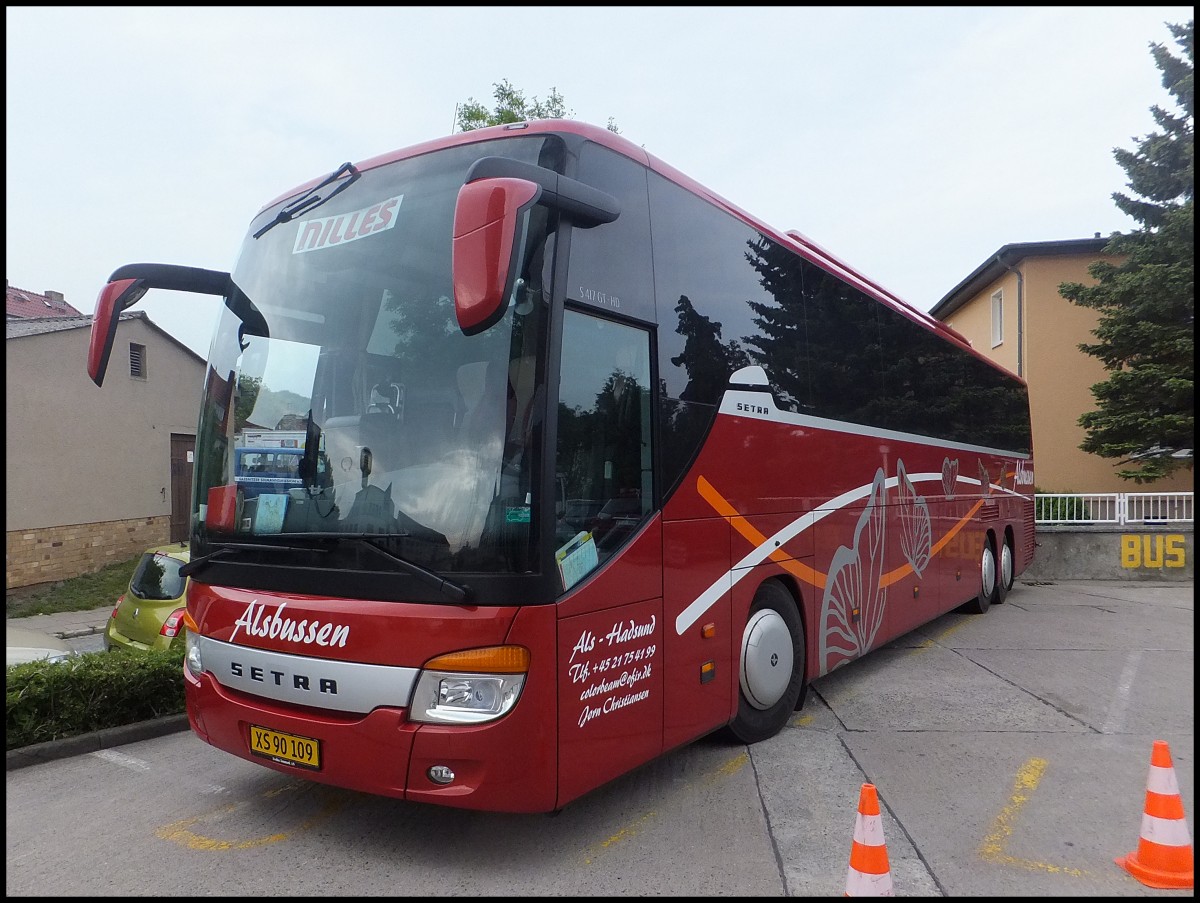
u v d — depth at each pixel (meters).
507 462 3.31
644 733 3.93
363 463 3.56
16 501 14.48
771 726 5.34
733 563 4.74
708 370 4.67
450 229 3.68
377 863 3.66
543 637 3.28
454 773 3.24
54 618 12.91
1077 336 19.39
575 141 3.81
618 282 3.96
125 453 17.02
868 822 3.01
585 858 3.69
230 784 4.72
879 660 7.88
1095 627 9.70
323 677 3.44
